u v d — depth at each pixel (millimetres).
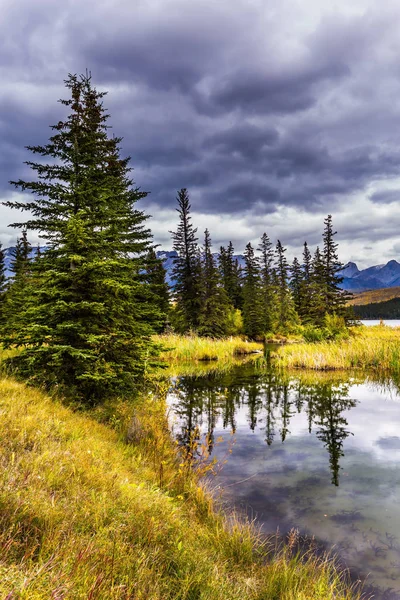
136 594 2496
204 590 2973
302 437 8953
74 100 12117
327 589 3541
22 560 2377
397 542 4617
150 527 3492
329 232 38750
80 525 3162
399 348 20562
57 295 8523
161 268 29703
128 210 12422
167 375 18125
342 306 37688
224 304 44375
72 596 2191
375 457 7633
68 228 8516
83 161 10031
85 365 8211
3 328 8711
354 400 12891
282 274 59344
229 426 9836
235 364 22969
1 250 34875
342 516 5273
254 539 4547
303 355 21891
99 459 4988
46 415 6094
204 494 5492
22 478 3520
